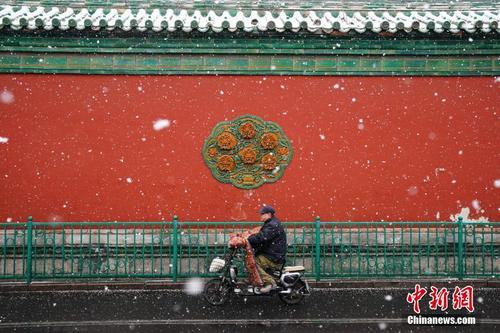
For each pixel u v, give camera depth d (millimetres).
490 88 13672
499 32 12984
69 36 13227
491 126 13664
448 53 13578
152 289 12234
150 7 14508
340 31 13008
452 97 13695
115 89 13453
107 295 11797
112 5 14469
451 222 12688
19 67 13266
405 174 13656
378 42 13523
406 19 14125
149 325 9914
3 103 13266
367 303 11250
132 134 13477
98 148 13414
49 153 13336
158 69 13445
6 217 13203
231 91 13578
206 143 13492
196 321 10156
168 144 13484
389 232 13461
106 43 13344
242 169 13547
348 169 13617
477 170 13656
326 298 11617
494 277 12781
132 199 13391
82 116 13406
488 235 13406
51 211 13273
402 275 12555
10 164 13266
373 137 13664
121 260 13195
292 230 13391
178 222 12562
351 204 13562
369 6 15031
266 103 13586
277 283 11062
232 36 13375
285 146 13578
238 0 14828
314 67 13586
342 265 13156
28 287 12055
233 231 12844
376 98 13664
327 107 13633
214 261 11031
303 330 9711
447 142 13688
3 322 10000
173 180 13461
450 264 13414
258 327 9852
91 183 13375
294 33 13242
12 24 12688
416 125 13656
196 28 12883
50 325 9867
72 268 12391
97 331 9586
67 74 13375
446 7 14969
